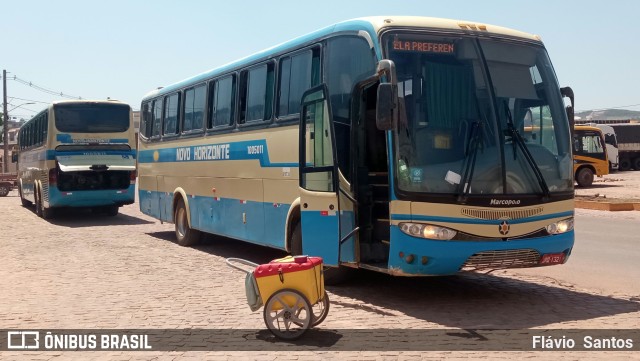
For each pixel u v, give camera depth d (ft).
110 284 34.68
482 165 26.76
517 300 29.14
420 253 26.07
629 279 34.19
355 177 29.09
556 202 27.84
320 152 30.68
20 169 109.19
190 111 50.11
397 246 26.53
